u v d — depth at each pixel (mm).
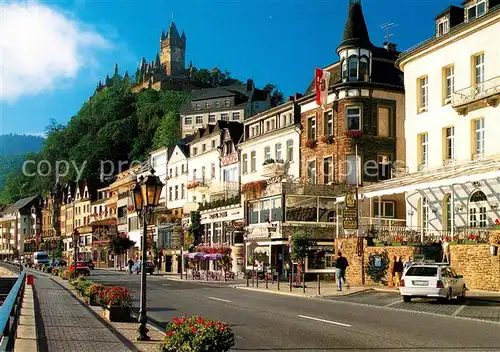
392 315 19078
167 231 72562
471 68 33500
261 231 46844
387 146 46656
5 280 45625
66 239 125375
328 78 47438
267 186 47156
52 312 20391
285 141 52938
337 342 13594
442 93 35938
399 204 46844
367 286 32562
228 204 56031
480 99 31734
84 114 175500
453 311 20125
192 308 22281
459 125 34406
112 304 17906
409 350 12438
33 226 152125
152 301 25859
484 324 16641
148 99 161000
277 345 13266
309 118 50188
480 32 32906
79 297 27625
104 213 108625
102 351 12211
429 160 36938
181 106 142125
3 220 166500
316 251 43438
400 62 39844
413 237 32844
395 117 47188
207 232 61094
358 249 33906
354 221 34531
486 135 32281
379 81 47438
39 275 61375
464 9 34938
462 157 34031
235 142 62969
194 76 198250
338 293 28672
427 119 37125
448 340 13719
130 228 90000
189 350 9422
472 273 27297
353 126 46438
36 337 14117
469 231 29828
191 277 51562
